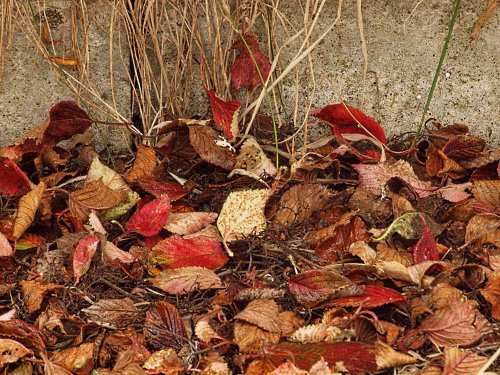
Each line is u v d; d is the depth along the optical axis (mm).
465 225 1185
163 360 1002
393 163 1265
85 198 1172
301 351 983
